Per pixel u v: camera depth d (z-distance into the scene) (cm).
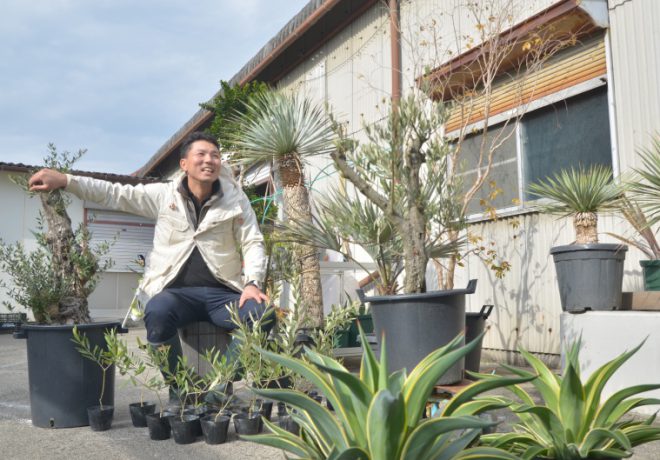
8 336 980
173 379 291
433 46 640
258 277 317
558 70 512
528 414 184
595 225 393
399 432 131
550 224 509
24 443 275
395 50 690
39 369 307
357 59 802
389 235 349
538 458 163
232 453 258
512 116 549
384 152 323
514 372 182
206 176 321
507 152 562
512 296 545
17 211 1177
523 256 535
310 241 392
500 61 490
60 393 304
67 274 321
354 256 727
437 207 381
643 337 329
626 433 167
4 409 362
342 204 376
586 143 489
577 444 165
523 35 505
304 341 394
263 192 972
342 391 147
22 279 319
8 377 504
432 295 289
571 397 163
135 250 1314
